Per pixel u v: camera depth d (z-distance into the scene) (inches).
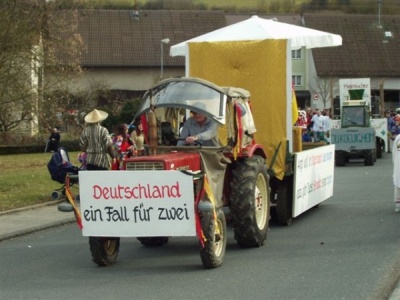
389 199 679.1
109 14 2536.9
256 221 428.8
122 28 2496.3
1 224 561.9
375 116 1808.6
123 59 2401.6
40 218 594.9
